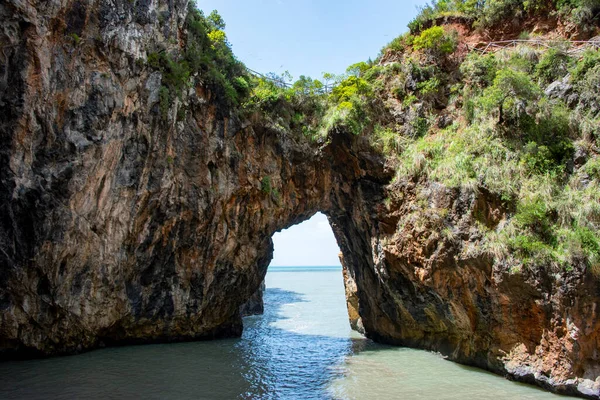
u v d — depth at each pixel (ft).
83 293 50.60
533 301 44.65
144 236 56.65
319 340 73.82
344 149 71.26
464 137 59.67
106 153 47.16
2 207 40.32
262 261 79.51
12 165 39.78
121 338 60.95
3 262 42.04
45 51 40.22
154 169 54.90
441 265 54.60
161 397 37.96
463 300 53.31
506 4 76.18
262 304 116.16
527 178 50.88
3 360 49.21
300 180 72.38
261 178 67.56
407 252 60.70
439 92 72.08
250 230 68.85
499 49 72.69
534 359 44.60
